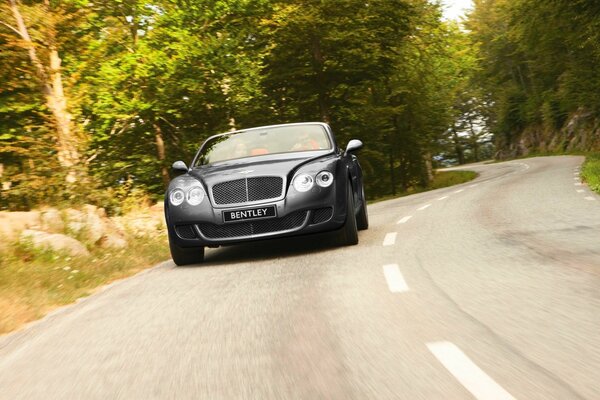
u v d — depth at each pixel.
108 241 11.30
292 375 3.64
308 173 8.34
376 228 10.91
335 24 27.89
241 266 8.09
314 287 6.14
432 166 57.56
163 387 3.68
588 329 4.07
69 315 6.11
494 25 76.00
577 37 34.44
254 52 29.23
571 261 6.36
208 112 29.39
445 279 5.95
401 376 3.46
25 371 4.32
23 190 13.88
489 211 12.25
